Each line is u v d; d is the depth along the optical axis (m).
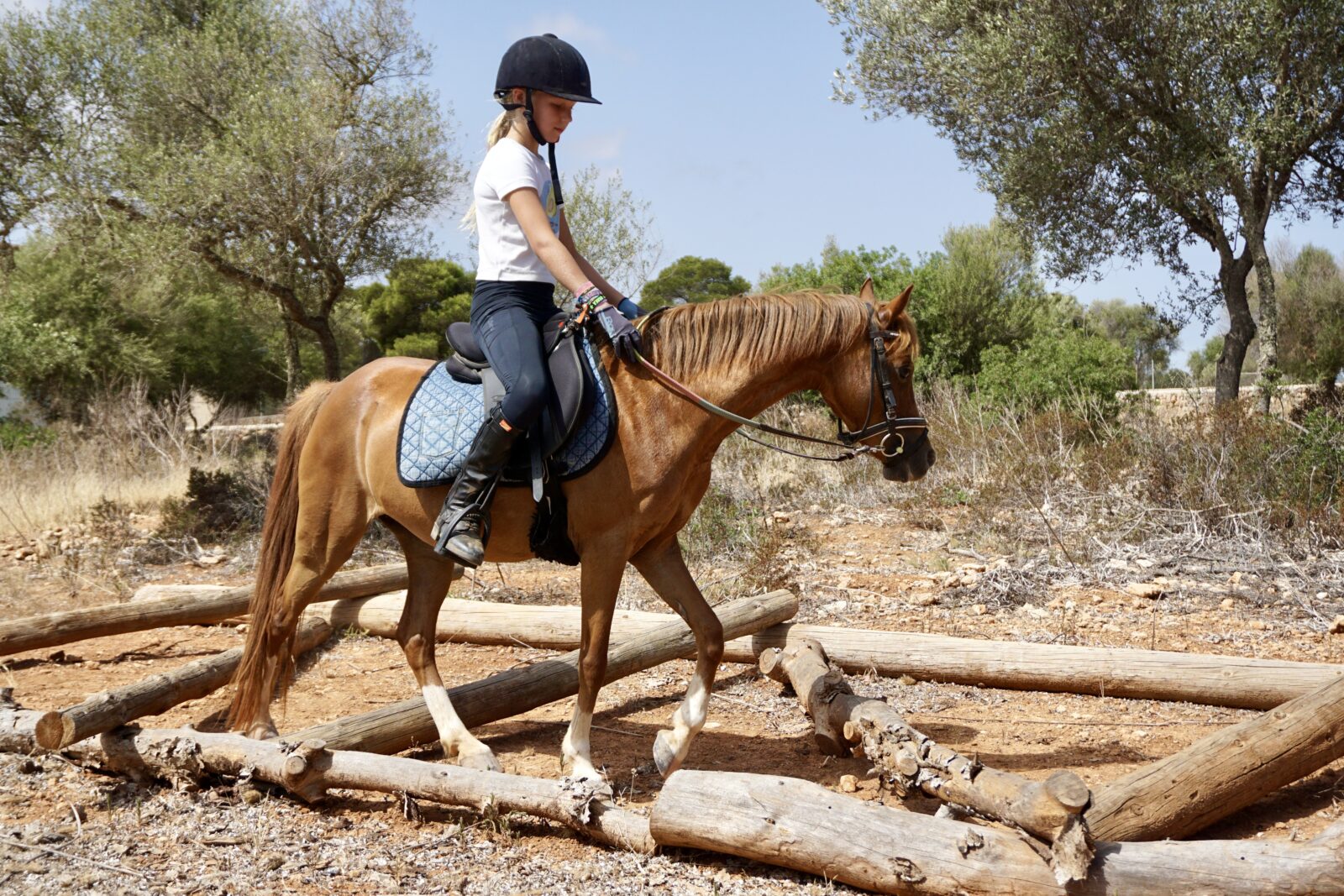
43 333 19.31
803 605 7.07
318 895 3.22
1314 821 3.72
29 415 20.75
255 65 15.55
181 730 4.11
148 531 10.28
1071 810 2.85
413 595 4.62
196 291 21.00
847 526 10.33
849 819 3.21
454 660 6.24
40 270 21.48
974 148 14.97
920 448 4.16
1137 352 23.70
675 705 5.36
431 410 4.20
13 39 16.55
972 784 3.26
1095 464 10.20
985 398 14.29
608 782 3.96
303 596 4.50
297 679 5.85
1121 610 6.82
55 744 3.92
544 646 6.34
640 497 3.91
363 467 4.40
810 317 4.04
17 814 3.82
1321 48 12.54
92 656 6.39
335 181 14.57
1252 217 13.37
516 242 4.01
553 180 4.13
